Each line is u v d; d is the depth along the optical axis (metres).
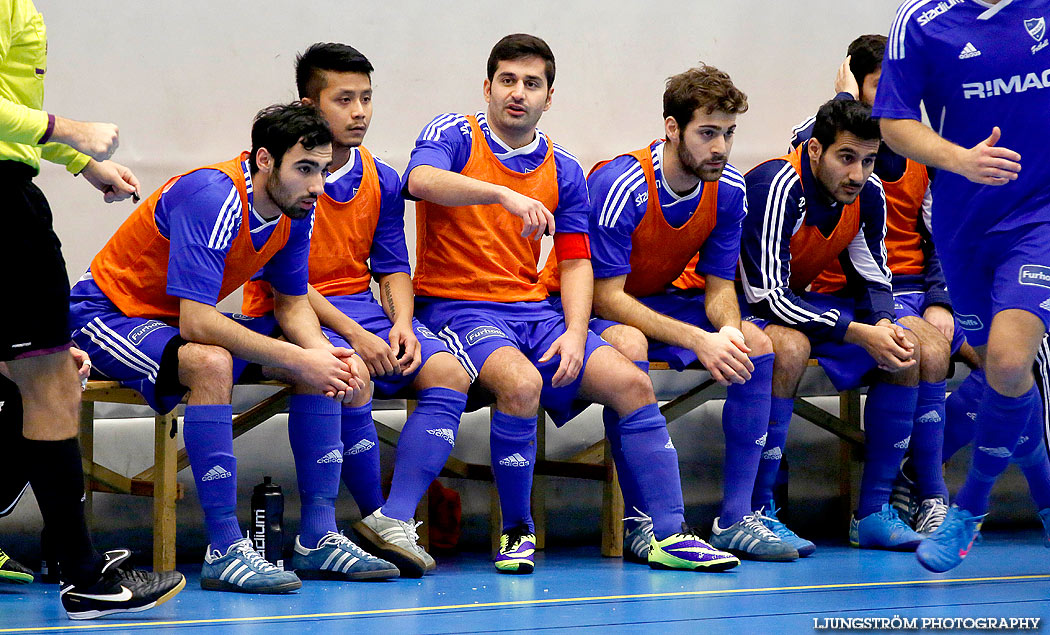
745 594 8.34
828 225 11.30
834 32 14.38
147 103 11.66
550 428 12.27
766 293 11.04
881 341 10.78
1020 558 10.56
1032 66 8.07
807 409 12.09
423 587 8.74
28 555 10.26
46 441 7.01
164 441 9.51
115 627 7.03
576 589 8.63
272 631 6.86
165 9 11.72
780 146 14.13
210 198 8.62
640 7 13.50
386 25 12.52
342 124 10.28
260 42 12.09
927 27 8.35
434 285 10.73
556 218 10.69
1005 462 8.39
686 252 11.06
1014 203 8.30
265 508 9.30
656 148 10.84
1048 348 9.50
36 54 7.19
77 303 9.27
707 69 10.41
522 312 10.58
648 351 10.91
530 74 10.44
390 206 10.81
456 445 11.92
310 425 9.13
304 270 9.51
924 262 12.80
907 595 8.29
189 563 10.62
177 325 9.32
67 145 7.32
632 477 10.55
